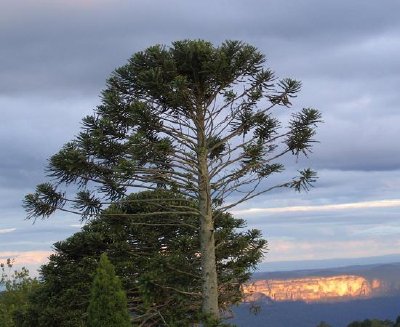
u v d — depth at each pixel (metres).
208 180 12.91
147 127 12.28
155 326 17.92
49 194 12.91
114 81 12.83
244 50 12.34
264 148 13.29
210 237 12.95
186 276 13.48
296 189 13.63
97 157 12.51
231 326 12.35
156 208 17.83
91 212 13.33
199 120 12.88
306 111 13.35
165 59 12.45
